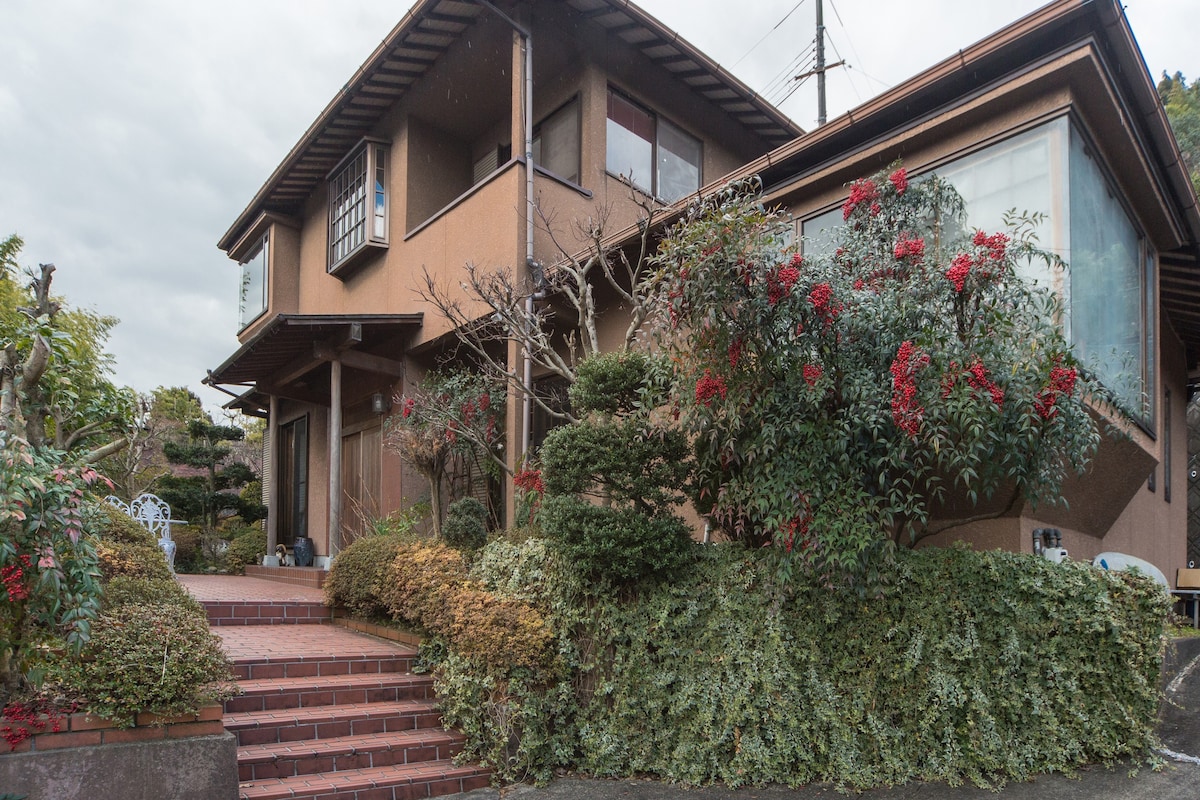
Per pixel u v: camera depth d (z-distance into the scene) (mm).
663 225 8227
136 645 4336
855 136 7117
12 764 3760
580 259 9008
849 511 4934
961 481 5602
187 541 15430
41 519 3918
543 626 5766
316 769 4969
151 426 15688
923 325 4988
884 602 5082
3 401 4551
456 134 12578
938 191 5875
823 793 4812
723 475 5723
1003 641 4941
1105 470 6926
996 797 4535
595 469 5906
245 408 15305
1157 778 4621
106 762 3961
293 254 15492
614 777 5344
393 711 5637
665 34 10477
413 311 11047
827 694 5031
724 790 4980
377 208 12172
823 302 4934
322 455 13297
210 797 4180
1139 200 7723
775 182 7867
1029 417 4758
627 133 10961
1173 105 24453
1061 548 6676
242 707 5387
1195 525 14641
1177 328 11766
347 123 12547
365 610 7480
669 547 5660
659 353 6434
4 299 13172
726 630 5359
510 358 9266
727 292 5055
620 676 5559
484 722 5453
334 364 10062
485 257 9766
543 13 10148
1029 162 6012
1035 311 5137
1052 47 6000
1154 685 5031
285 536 14406
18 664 4035
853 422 5043
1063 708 4871
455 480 10430
